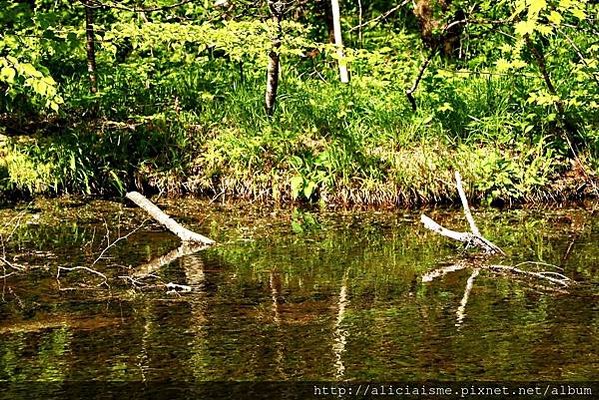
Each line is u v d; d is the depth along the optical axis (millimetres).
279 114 12289
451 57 13195
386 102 12266
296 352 6492
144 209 10539
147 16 12133
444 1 11977
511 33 12719
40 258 9000
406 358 6375
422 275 8414
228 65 13367
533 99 10922
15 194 11633
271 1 10836
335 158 11555
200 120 12453
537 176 11367
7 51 10758
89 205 11312
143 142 12172
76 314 7359
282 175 11625
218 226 10391
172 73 13133
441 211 10984
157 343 6684
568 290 7895
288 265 8773
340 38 13164
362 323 7090
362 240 9719
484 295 7793
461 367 6219
